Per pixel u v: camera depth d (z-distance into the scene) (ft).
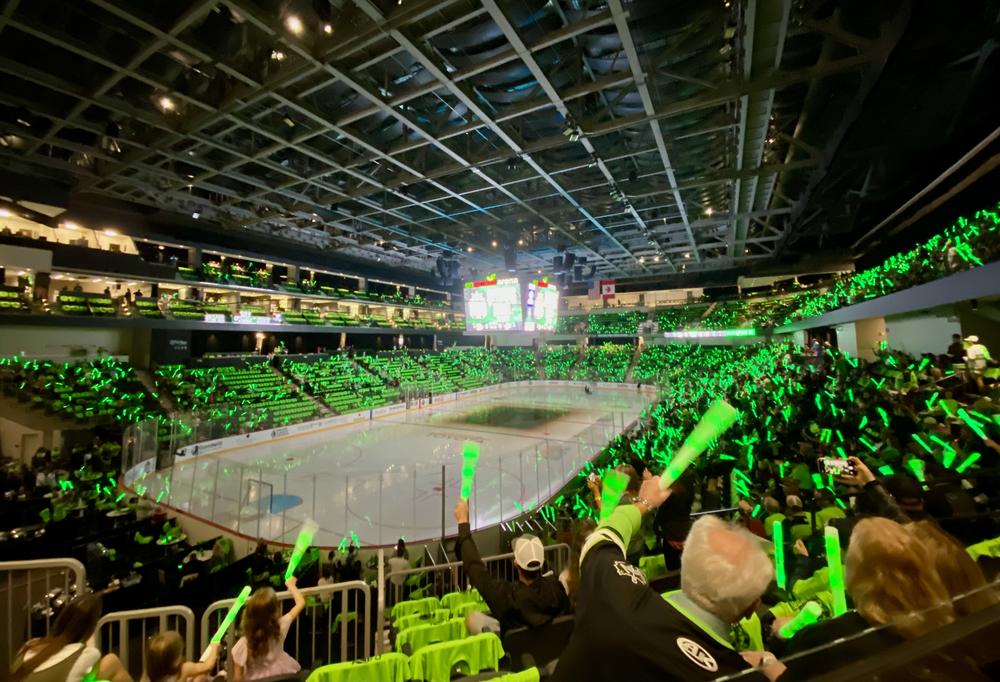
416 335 148.05
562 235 101.86
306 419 82.02
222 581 24.02
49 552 27.68
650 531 21.31
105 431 57.06
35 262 62.95
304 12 33.40
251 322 92.38
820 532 12.61
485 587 8.03
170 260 87.30
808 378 50.31
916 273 44.70
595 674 3.40
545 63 40.88
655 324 161.79
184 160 54.03
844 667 2.81
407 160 60.85
